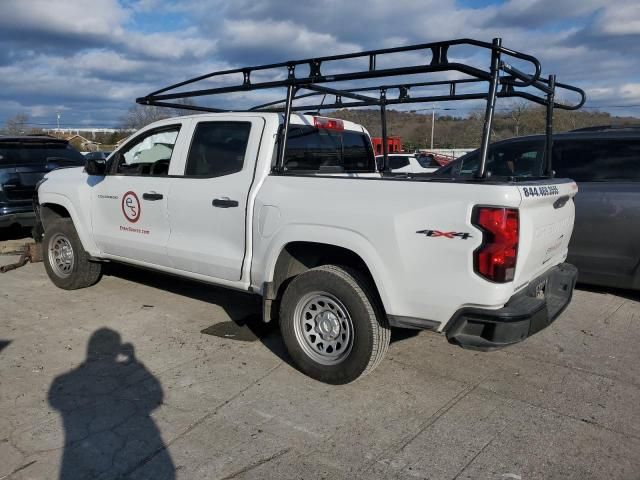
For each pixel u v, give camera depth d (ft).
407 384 12.74
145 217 16.39
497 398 12.10
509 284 10.12
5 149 27.50
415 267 10.84
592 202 18.88
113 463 9.62
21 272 22.93
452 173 22.98
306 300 12.71
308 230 12.27
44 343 15.01
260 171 13.67
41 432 10.57
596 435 10.62
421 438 10.48
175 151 15.75
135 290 20.13
